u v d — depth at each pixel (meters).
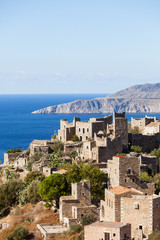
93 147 160.12
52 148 186.12
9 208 144.00
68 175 129.62
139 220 91.81
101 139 164.75
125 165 112.31
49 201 131.00
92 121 193.88
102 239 85.50
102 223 90.44
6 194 146.38
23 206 137.88
